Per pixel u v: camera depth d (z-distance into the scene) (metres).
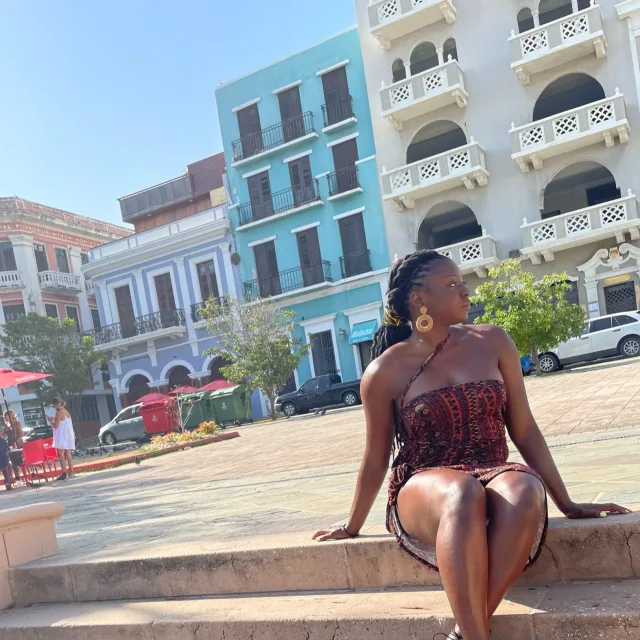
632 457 3.89
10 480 11.93
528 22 22.05
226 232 27.20
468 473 2.10
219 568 2.81
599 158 20.20
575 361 17.80
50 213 34.38
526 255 20.98
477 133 22.03
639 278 19.34
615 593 2.01
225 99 27.34
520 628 1.96
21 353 28.19
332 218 25.08
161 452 14.31
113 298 29.91
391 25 22.53
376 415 2.41
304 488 5.00
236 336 22.59
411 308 2.43
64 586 3.18
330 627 2.24
